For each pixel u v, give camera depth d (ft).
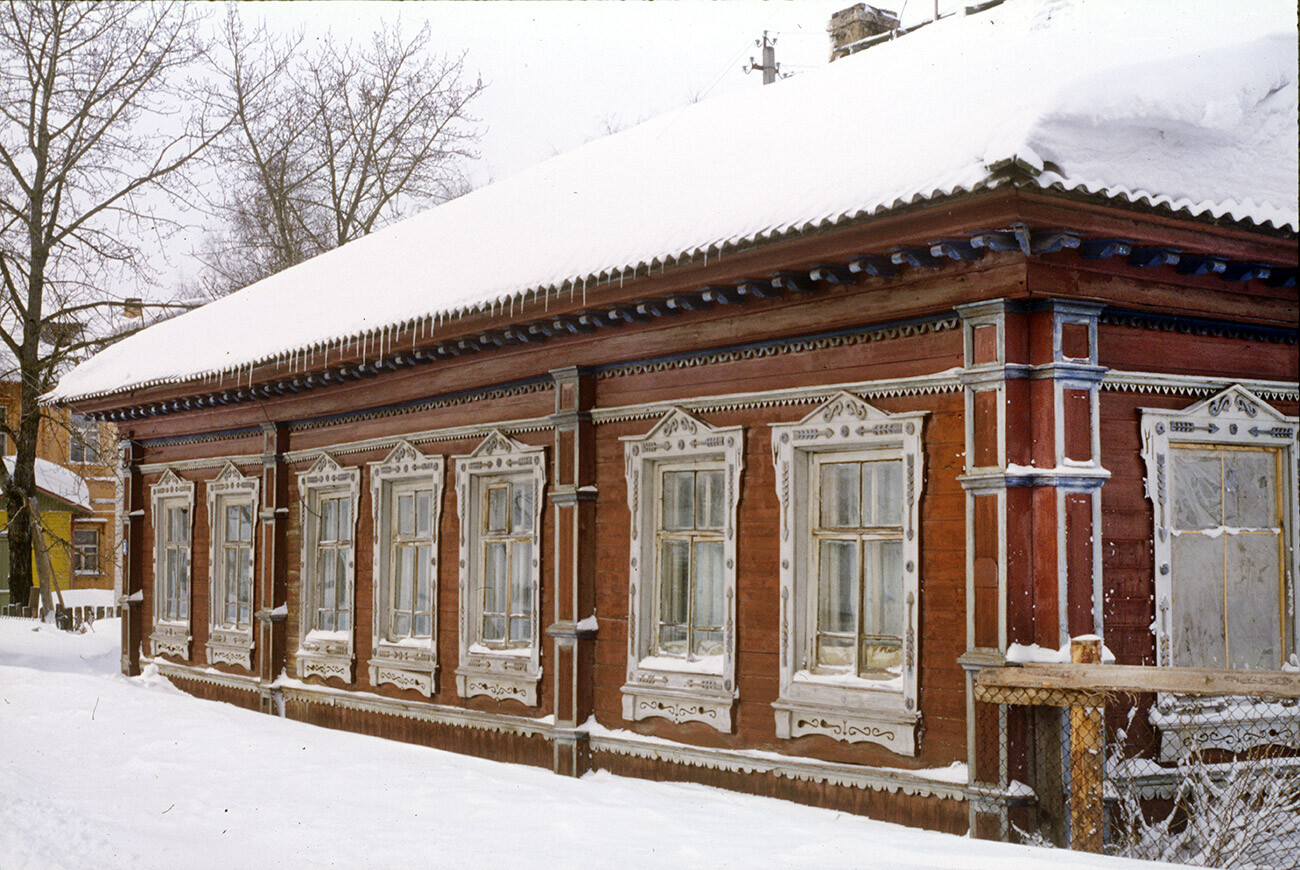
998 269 25.70
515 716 38.47
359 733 46.06
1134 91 24.62
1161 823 25.08
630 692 34.24
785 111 36.11
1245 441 28.91
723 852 23.89
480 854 24.23
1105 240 25.12
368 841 25.52
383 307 42.24
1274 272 28.12
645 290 31.12
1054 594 25.21
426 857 24.08
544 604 37.91
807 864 22.58
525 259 36.40
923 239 25.09
